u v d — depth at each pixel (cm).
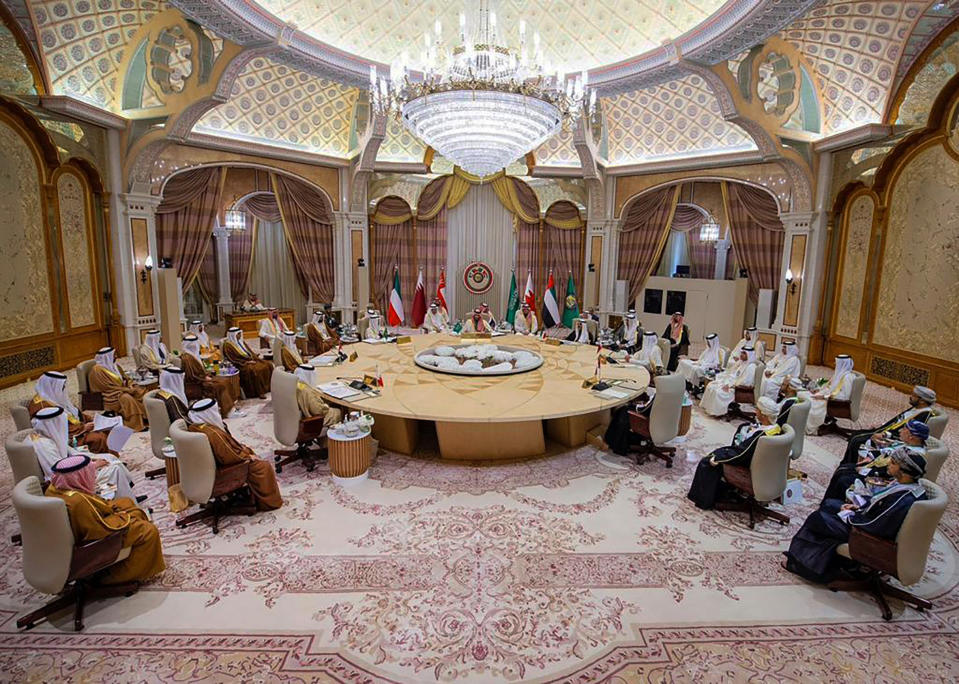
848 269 1008
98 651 313
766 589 377
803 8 638
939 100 789
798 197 1045
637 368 766
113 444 508
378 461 590
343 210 1311
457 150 631
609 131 1273
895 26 786
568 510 484
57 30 791
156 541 368
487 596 365
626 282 1365
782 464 444
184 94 872
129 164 973
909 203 870
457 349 855
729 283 1282
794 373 745
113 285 1012
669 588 377
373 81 622
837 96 930
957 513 486
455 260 1501
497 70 600
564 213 1447
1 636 323
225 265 1506
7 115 793
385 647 319
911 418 498
